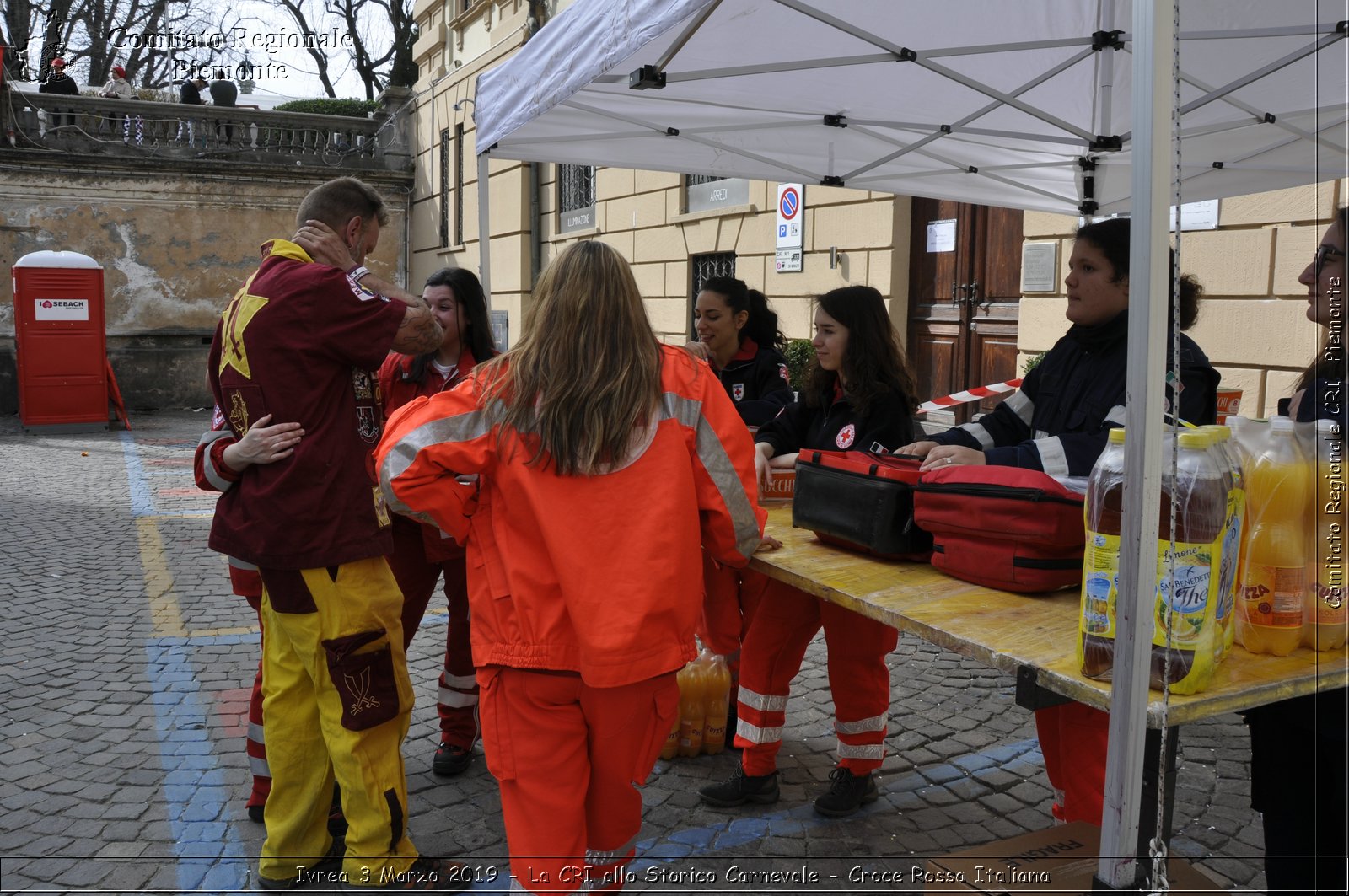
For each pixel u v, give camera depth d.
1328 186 5.30
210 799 3.51
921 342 9.22
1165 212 1.65
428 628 5.60
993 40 3.32
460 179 18.36
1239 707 1.75
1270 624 1.93
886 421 3.18
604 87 3.67
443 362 3.69
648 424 2.25
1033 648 1.90
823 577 2.39
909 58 3.35
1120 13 3.20
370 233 2.97
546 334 2.22
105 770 3.73
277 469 2.63
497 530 2.27
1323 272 2.10
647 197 12.97
